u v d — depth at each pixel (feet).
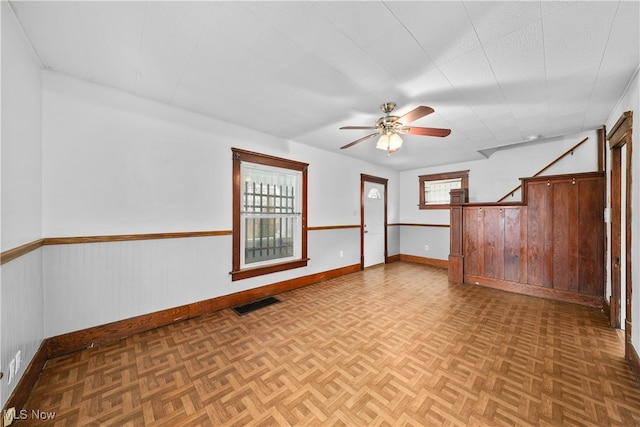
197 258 9.49
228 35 5.42
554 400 5.13
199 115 9.50
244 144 10.88
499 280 12.61
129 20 4.99
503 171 15.51
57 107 6.84
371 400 5.17
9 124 4.84
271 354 6.85
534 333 7.97
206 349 7.11
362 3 4.56
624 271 8.13
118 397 5.26
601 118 9.93
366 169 17.57
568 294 10.75
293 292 12.36
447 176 18.17
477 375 5.93
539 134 11.83
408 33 5.32
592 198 10.32
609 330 8.16
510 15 4.82
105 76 7.07
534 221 11.62
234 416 4.79
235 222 10.57
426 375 5.94
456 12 4.76
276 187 12.49
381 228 19.13
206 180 9.73
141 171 8.24
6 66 4.70
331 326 8.55
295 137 12.35
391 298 11.39
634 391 5.37
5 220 4.62
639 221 6.15
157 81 7.32
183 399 5.22
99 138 7.49
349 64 6.42
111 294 7.66
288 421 4.67
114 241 7.72
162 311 8.63
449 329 8.29
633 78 6.82
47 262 6.63
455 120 10.05
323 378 5.85
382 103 8.53
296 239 13.33
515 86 7.46
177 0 4.50
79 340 7.09
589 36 5.36
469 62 6.31
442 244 18.37
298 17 4.90
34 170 6.10
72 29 5.27
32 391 5.40
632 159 6.64
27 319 5.51
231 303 10.44
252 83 7.37
